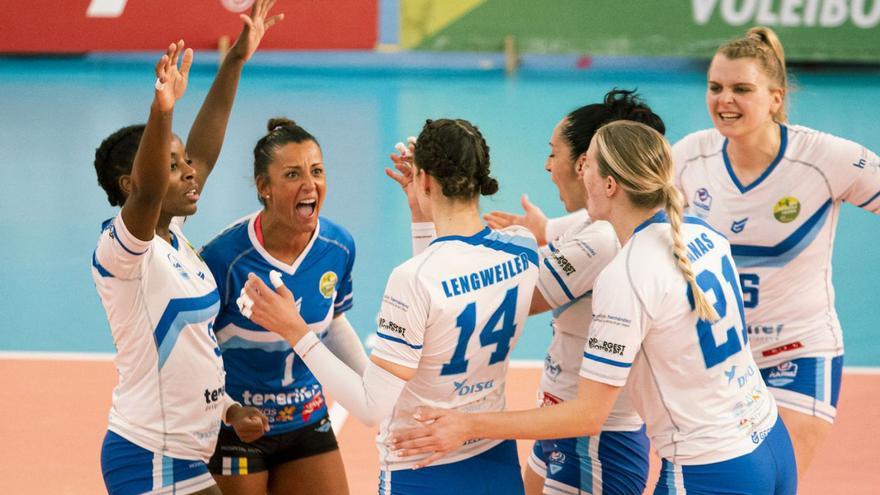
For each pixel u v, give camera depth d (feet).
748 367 41.09
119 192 43.47
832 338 54.70
